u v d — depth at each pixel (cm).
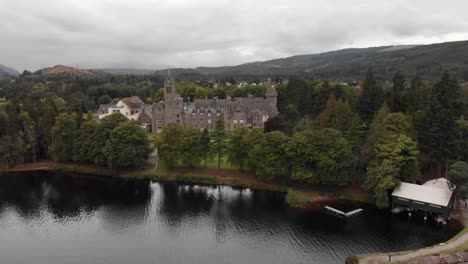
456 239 7256
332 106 12988
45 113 13962
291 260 7125
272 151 10538
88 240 8025
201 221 8988
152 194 10812
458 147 9412
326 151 9912
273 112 18425
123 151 11850
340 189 10231
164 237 8162
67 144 13088
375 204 9538
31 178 12312
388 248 7406
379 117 10788
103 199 10475
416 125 10612
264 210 9506
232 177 11575
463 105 11294
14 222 8956
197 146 11800
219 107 17400
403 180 9450
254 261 7125
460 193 8269
